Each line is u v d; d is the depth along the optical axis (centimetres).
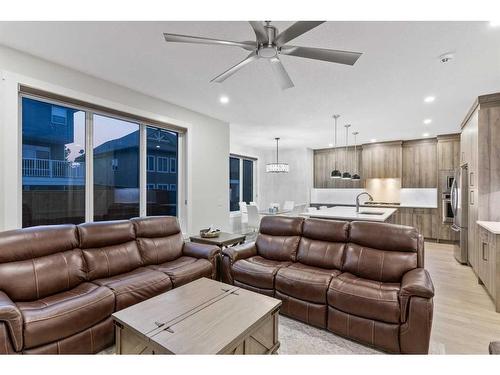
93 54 263
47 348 180
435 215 645
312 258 310
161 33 225
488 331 246
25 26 215
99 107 324
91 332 203
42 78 272
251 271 297
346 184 800
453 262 476
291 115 469
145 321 174
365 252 282
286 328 251
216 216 495
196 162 455
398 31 216
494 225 326
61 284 234
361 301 222
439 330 248
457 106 410
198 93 367
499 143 355
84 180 332
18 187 270
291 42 232
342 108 425
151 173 416
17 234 229
